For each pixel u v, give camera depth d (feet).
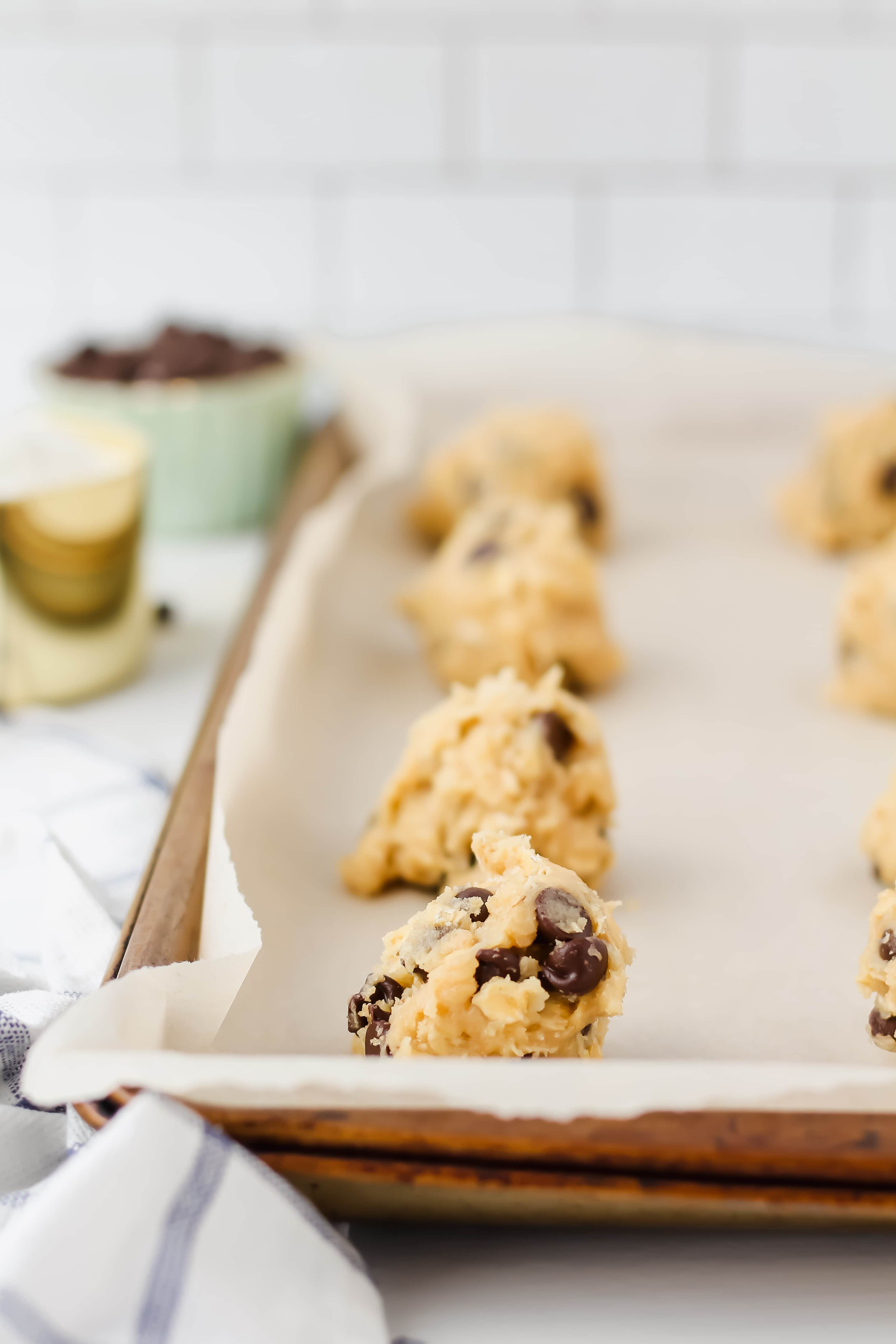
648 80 4.18
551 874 2.07
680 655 3.16
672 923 2.61
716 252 4.29
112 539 3.04
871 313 4.32
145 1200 1.69
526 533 3.10
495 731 2.65
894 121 4.17
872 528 3.44
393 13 4.15
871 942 2.16
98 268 4.32
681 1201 1.78
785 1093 1.77
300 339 4.06
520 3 4.13
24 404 4.38
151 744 2.98
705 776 2.86
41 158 4.24
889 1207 1.76
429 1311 1.83
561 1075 1.77
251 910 2.46
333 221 4.29
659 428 3.96
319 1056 2.12
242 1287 1.69
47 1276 1.64
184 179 4.25
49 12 4.14
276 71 4.18
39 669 3.04
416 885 2.66
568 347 4.02
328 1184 1.83
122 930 2.43
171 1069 1.77
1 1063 2.24
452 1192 1.82
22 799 2.82
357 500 3.42
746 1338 1.78
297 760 2.83
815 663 3.14
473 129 4.22
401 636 3.19
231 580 3.50
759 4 4.11
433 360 4.01
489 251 4.31
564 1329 1.80
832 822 2.77
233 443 3.63
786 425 3.95
